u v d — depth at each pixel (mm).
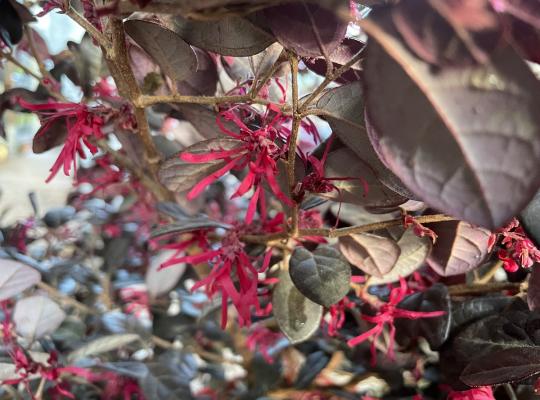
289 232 141
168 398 192
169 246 178
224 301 144
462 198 82
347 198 133
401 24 77
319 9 100
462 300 165
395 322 163
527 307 148
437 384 185
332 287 132
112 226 282
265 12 103
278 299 151
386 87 82
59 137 166
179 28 120
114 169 234
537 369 130
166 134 238
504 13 89
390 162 88
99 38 127
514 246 134
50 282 240
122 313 255
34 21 178
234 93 152
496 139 78
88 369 192
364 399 192
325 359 223
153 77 158
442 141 81
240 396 234
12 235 258
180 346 261
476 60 75
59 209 271
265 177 132
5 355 178
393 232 151
